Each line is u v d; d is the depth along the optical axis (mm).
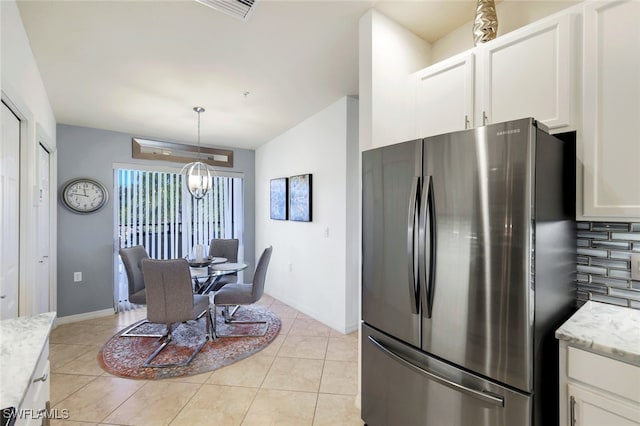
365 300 1750
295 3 1716
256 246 5246
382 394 1637
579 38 1275
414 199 1434
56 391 2168
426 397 1411
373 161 1689
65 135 3707
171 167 4531
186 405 2018
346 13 1826
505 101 1493
